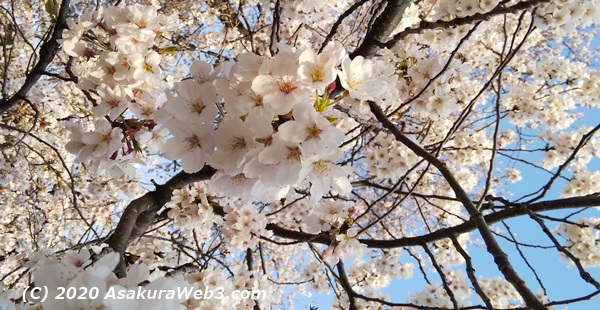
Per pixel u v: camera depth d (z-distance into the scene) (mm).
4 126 2814
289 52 1085
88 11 1850
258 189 1229
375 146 3258
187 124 1208
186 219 2627
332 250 2434
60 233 5051
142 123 1775
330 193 3430
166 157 1226
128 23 1684
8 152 4184
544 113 3871
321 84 1074
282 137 1049
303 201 3908
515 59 4602
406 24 2977
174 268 2258
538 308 1452
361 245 2428
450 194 4336
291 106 1048
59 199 4961
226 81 1160
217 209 2881
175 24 1818
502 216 2287
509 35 4324
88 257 1468
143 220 2463
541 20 2166
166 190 2424
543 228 1976
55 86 4590
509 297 3361
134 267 1073
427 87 2281
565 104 3861
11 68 4062
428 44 2910
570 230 2688
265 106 1078
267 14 5430
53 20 2303
